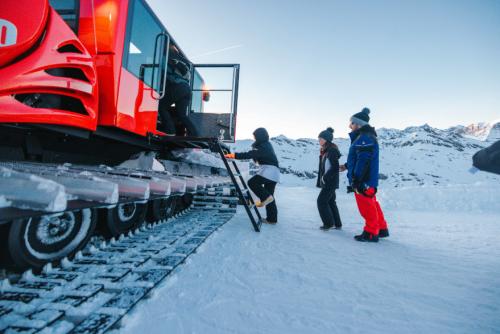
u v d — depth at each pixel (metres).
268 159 4.73
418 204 9.16
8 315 1.44
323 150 4.60
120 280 1.96
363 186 3.74
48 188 1.58
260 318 1.69
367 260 2.96
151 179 2.84
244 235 3.79
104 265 2.18
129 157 4.28
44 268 1.99
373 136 3.86
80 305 1.58
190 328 1.54
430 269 2.74
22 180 1.61
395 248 3.54
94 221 2.44
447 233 4.77
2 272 1.94
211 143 4.05
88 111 2.63
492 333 1.63
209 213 5.45
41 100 2.31
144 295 1.80
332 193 4.57
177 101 4.80
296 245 3.45
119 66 3.03
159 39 4.10
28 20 2.12
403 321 1.74
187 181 3.78
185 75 5.34
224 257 2.77
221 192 6.45
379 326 1.67
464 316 1.82
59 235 2.16
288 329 1.59
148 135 3.70
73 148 3.40
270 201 4.71
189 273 2.30
